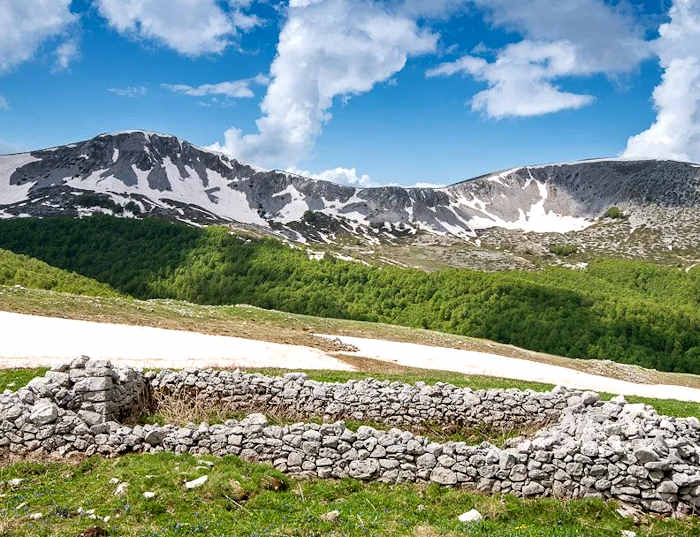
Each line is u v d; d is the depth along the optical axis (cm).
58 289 8394
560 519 1400
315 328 5819
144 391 2255
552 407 2347
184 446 1703
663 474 1485
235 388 2369
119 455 1706
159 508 1327
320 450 1634
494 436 2295
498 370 4275
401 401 2358
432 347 5369
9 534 1209
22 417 1736
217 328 4959
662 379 5369
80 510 1330
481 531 1298
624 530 1375
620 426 1672
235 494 1409
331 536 1230
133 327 4512
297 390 2375
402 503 1455
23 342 3422
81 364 1905
